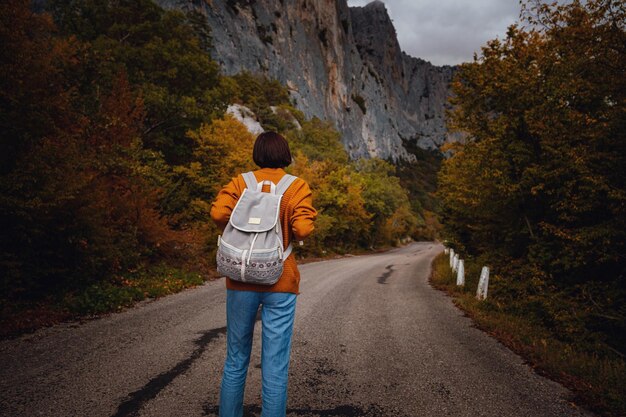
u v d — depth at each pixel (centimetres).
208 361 359
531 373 363
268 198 174
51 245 652
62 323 503
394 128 19925
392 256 3350
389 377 338
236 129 1692
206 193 1545
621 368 382
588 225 742
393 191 5075
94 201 679
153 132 1780
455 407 279
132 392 281
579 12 732
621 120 636
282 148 193
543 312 720
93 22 2428
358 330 521
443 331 532
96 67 1073
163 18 2502
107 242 753
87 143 862
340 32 15338
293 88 9919
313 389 303
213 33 7188
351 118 14275
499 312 719
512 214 988
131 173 930
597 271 734
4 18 614
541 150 853
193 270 1119
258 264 164
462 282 1005
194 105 1888
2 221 565
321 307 686
